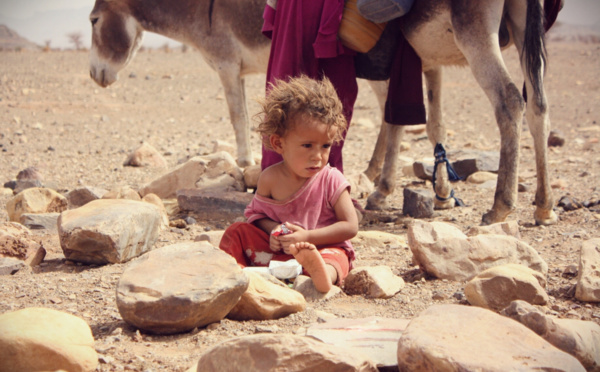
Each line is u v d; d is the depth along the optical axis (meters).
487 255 3.38
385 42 4.85
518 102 4.46
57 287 3.34
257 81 20.91
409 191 5.39
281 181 3.37
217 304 2.65
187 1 6.70
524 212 5.26
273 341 2.05
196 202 5.34
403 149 9.62
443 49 4.91
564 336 2.30
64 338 2.27
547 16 4.97
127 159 8.16
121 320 2.85
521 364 1.94
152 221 4.19
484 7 4.48
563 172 7.35
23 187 6.57
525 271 3.05
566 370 1.92
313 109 3.07
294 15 4.62
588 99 16.23
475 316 2.24
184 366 2.31
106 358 2.38
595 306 2.96
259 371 2.01
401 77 5.04
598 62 25.77
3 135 10.66
